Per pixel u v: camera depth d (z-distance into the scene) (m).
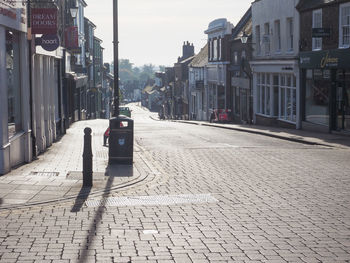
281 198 9.88
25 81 14.21
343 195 10.10
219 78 47.47
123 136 13.82
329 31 23.66
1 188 10.50
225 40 44.59
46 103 18.23
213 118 43.16
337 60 22.73
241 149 17.86
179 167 13.84
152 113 125.56
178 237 7.38
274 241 7.18
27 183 11.03
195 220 8.29
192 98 62.88
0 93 11.94
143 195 10.18
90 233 7.55
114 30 14.99
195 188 10.91
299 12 27.62
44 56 18.03
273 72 31.84
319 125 25.61
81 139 21.22
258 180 11.80
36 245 6.99
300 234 7.51
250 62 35.62
